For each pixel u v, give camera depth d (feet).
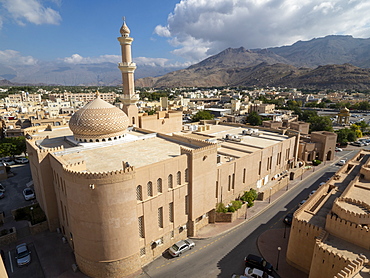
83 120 130.41
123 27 174.40
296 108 533.14
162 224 110.01
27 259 104.17
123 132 148.97
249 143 200.23
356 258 79.05
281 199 166.09
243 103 584.81
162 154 125.29
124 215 92.32
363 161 170.60
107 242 92.38
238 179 154.30
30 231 124.06
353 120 506.07
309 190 179.83
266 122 347.97
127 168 89.76
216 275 99.71
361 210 94.53
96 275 96.78
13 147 239.30
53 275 98.89
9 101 578.66
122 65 180.34
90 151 128.57
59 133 176.86
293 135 219.00
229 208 138.82
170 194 110.01
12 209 149.18
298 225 100.07
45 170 118.62
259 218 142.00
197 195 121.60
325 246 86.74
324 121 355.15
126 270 97.96
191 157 113.70
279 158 198.80
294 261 102.89
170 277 98.58
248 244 118.73
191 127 249.34
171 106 547.49
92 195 87.40
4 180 195.72
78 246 97.14
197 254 112.06
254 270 95.61
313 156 242.17
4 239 115.75
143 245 103.19
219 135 229.25
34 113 381.60
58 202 118.52
